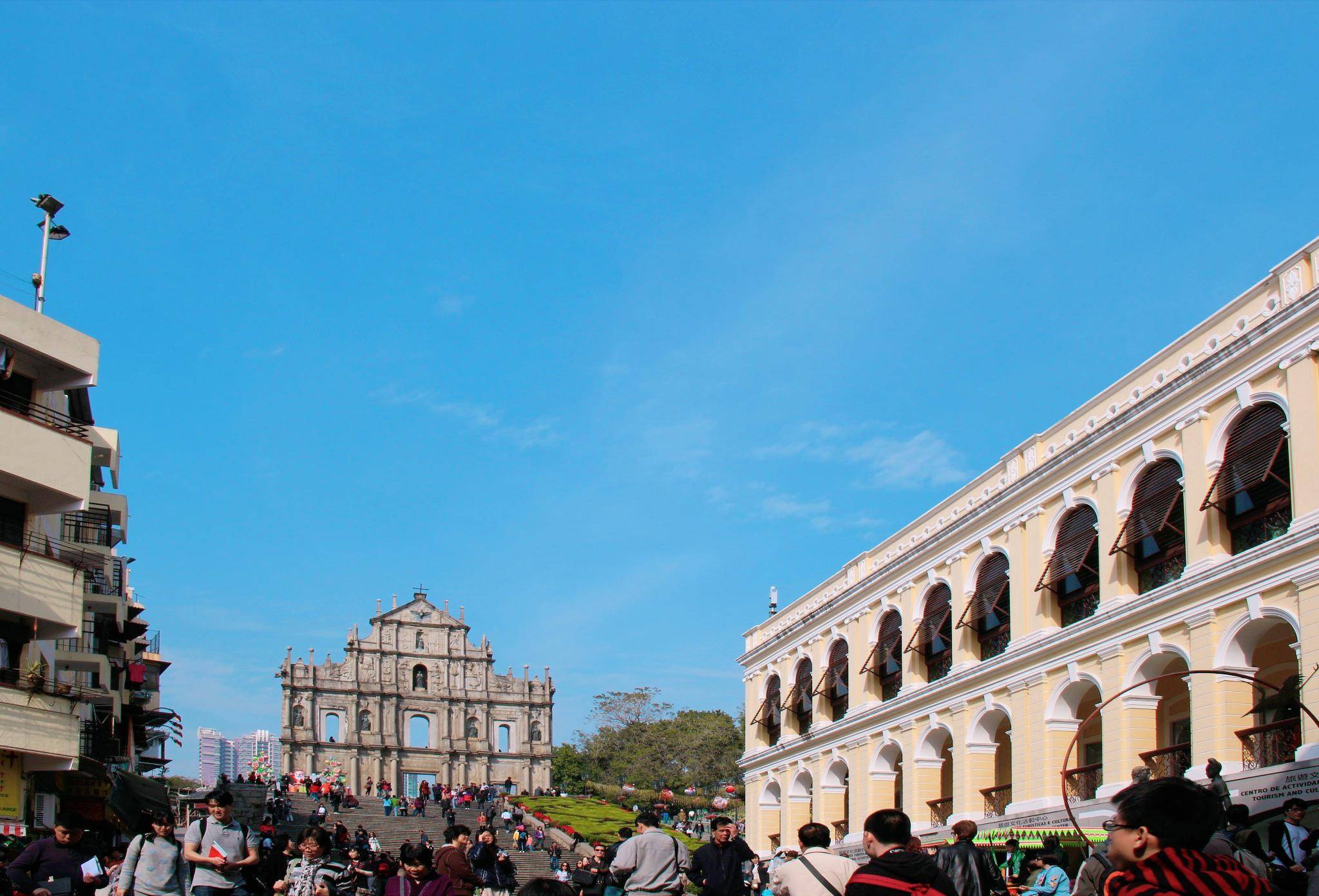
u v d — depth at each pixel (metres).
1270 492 27.45
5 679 33.59
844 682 45.03
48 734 34.03
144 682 55.00
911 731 39.75
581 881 23.28
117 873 19.34
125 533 48.62
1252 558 26.66
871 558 44.34
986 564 37.28
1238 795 26.22
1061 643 32.69
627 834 23.16
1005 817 33.84
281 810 67.19
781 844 48.38
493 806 81.31
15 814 33.59
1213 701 27.39
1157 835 6.68
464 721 107.56
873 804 41.81
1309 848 17.48
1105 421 32.12
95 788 41.16
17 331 35.53
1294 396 26.41
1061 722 33.03
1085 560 32.97
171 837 16.52
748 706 53.38
